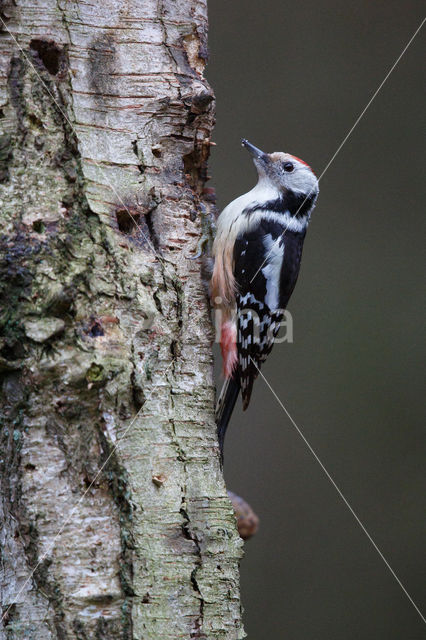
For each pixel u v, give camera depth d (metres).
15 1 5.72
